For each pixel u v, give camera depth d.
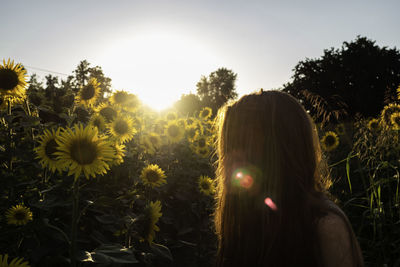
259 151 1.16
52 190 2.28
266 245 1.08
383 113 4.20
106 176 2.77
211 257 3.57
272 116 1.17
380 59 34.62
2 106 3.04
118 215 2.63
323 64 36.59
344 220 1.01
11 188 2.50
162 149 4.92
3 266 0.94
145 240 2.38
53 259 1.94
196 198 3.90
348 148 5.41
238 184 1.18
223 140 1.32
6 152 2.61
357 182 4.60
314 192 1.12
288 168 1.12
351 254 0.98
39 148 1.65
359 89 32.69
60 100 4.07
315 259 1.01
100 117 2.94
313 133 1.23
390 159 3.89
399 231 3.10
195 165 4.66
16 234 2.18
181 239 3.84
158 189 3.65
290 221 1.07
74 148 1.54
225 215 1.25
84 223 2.47
